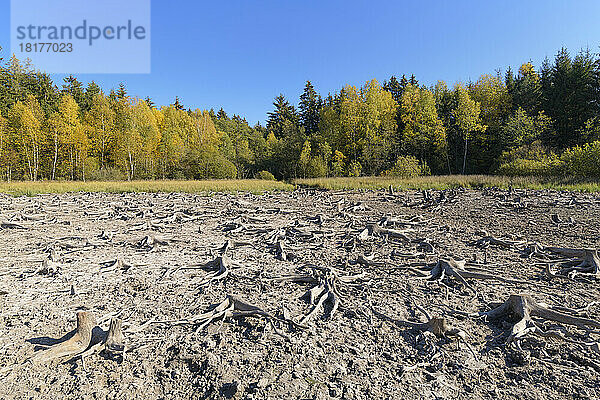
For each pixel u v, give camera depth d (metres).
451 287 5.94
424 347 3.94
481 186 26.42
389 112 50.34
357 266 7.40
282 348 3.98
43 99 56.31
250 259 8.18
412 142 46.06
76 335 4.02
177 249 9.29
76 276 6.90
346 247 9.14
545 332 4.05
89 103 59.97
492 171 37.66
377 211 16.34
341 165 47.28
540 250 7.69
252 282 6.44
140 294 5.89
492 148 43.34
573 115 39.50
